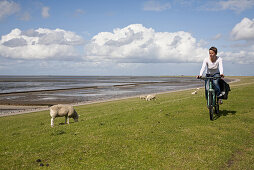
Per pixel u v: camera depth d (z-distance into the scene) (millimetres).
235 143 7062
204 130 8445
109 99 41375
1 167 5699
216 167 5500
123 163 5805
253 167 5461
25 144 7621
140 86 89250
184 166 5570
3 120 20641
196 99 17516
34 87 90375
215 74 9844
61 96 50062
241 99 16219
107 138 7719
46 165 5785
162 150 6559
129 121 10570
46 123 16391
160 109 13430
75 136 8188
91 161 5973
